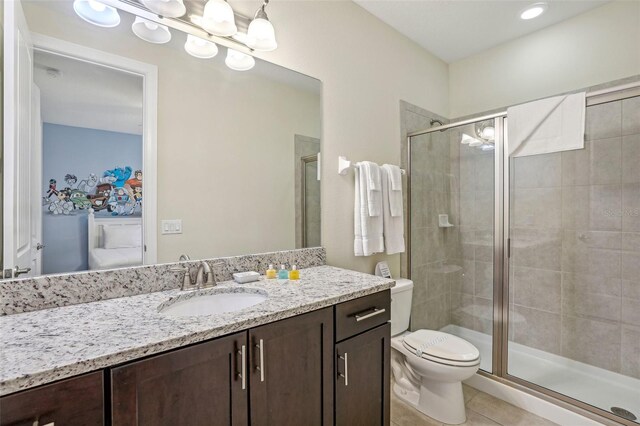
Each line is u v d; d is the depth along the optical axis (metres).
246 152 1.56
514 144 1.94
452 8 2.07
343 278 1.45
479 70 2.65
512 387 1.85
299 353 1.06
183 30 1.36
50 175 1.06
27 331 0.82
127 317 0.93
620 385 1.90
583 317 2.06
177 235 1.34
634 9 1.90
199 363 0.84
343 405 1.20
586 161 2.01
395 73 2.31
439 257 2.57
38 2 1.05
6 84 0.98
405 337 1.88
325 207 1.86
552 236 2.17
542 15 2.13
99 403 0.69
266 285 1.32
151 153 1.28
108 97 1.18
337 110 1.93
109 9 1.19
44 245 1.04
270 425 0.99
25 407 0.61
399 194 2.13
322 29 1.84
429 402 1.75
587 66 2.08
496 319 2.12
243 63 1.55
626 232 1.89
